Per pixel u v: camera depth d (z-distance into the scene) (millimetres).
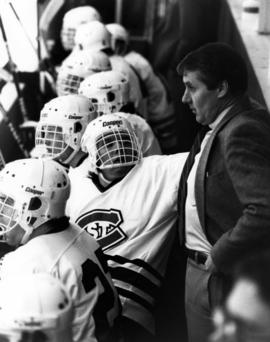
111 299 5438
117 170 6828
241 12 12117
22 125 10625
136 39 16281
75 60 9398
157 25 16250
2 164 8109
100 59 9383
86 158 7598
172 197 6766
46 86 12047
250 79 9680
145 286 6652
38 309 4020
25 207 5363
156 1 16578
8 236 5477
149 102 12070
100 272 5395
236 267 3504
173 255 7773
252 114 5660
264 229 5441
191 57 5844
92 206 6852
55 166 5523
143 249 6730
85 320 5207
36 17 10680
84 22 12195
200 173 5859
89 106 7668
